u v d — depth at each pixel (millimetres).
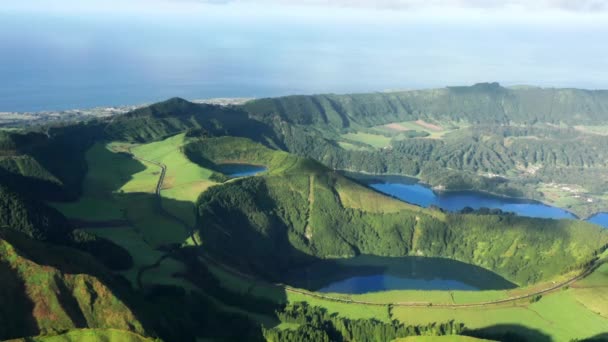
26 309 182375
